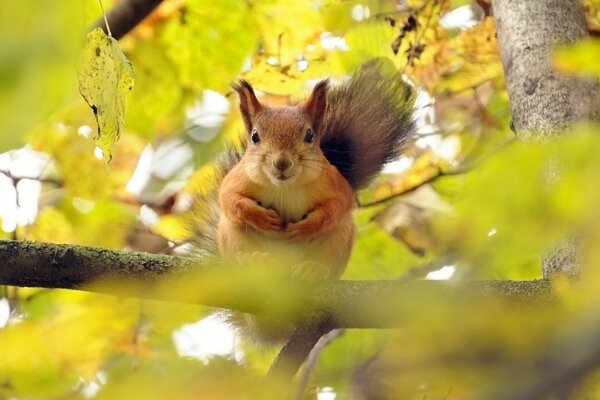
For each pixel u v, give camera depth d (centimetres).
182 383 441
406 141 1185
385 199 1380
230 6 1352
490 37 1391
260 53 1392
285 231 988
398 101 1195
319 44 1393
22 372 806
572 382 323
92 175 1346
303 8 1374
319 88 1079
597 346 315
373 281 760
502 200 343
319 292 754
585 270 336
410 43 1393
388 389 422
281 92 1396
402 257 1378
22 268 763
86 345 853
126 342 905
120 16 1137
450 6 1405
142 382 440
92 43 601
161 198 1435
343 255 1011
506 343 344
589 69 405
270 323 1067
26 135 404
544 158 345
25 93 391
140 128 1383
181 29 1350
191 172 1537
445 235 374
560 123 875
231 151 1200
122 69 611
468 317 359
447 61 1408
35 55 393
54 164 1327
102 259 766
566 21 987
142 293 764
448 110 1504
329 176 1009
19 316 1169
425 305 376
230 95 1391
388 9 1431
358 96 1194
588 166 339
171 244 1393
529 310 354
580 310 329
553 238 338
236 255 978
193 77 1376
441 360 366
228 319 1102
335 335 1111
